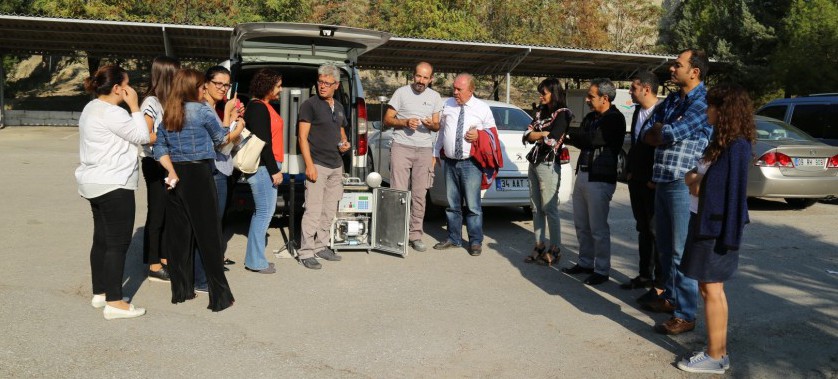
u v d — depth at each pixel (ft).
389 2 121.70
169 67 16.56
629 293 18.20
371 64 88.33
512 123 28.35
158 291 17.24
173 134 15.42
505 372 12.62
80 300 16.11
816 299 17.94
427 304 16.70
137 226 25.16
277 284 18.10
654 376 12.66
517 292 18.03
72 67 146.10
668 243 16.07
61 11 96.94
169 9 106.73
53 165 43.96
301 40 21.95
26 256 20.15
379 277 19.13
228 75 17.06
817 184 31.50
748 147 12.05
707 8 112.37
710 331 12.76
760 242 25.31
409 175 22.62
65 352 12.86
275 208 20.40
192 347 13.37
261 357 12.96
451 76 136.77
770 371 13.03
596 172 18.57
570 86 114.62
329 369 12.49
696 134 15.19
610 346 14.17
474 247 22.24
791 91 88.79
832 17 82.79
